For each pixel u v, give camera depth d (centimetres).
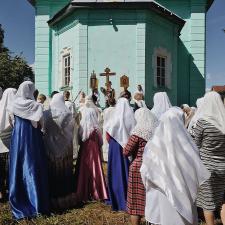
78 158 793
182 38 2072
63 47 1900
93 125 794
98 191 781
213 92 548
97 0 1736
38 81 2027
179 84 2062
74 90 1777
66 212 704
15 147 663
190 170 458
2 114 746
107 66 1733
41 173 669
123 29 1734
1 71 3591
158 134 474
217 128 527
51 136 718
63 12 1800
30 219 647
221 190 540
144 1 1698
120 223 643
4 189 782
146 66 1730
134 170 564
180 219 449
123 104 719
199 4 2050
